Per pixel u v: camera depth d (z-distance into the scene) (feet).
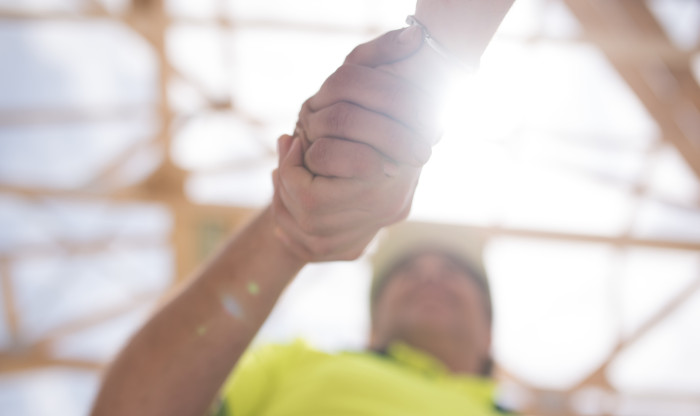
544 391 25.76
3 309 24.38
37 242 23.98
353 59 2.39
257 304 3.03
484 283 6.85
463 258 6.85
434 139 2.33
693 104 21.09
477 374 6.65
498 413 5.58
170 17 19.74
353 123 2.29
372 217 2.54
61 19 19.07
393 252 7.01
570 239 22.56
